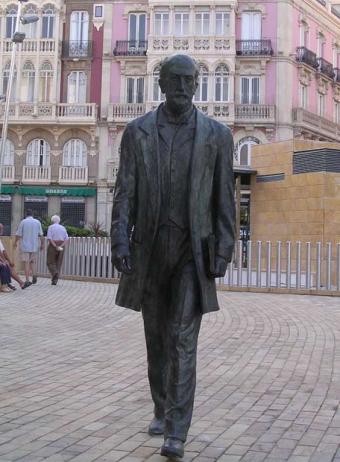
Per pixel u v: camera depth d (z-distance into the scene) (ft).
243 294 51.93
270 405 18.47
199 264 13.52
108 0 146.92
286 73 143.84
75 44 147.43
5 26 148.05
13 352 26.23
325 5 161.48
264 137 142.20
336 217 68.49
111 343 28.60
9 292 51.60
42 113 144.77
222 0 141.59
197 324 13.65
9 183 146.20
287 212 72.64
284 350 27.09
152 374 15.15
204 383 21.18
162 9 143.43
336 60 167.63
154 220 13.67
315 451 14.46
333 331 32.27
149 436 15.28
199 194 13.67
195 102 141.49
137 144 13.92
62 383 20.94
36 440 14.96
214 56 141.49
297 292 52.29
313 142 70.59
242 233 99.66
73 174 145.07
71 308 41.47
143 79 146.20
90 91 147.02
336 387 20.72
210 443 14.89
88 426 16.12
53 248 59.16
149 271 14.10
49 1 146.20
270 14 144.56
